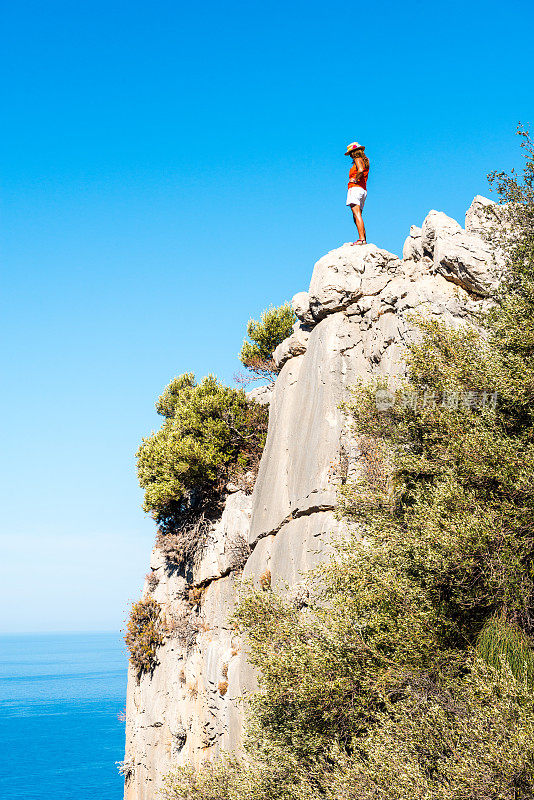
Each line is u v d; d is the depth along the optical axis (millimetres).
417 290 19625
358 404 16969
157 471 33469
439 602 12289
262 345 39031
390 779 10422
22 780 133125
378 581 12812
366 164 24500
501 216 16609
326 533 19547
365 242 24016
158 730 31797
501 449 12398
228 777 17062
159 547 35531
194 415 31844
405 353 15805
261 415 31750
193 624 30250
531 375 12922
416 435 14992
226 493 30891
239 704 23703
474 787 9273
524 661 10883
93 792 121875
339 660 12664
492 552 11750
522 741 9156
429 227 20812
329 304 22797
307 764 13500
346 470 20234
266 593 16172
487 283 17094
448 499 12445
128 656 35469
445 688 11398
